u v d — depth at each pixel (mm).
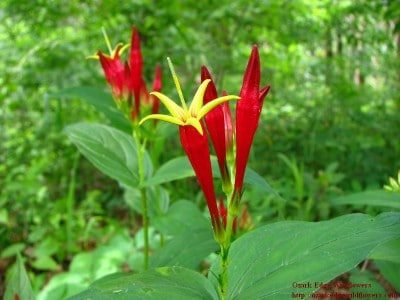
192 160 117
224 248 119
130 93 211
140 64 212
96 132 225
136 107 211
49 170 415
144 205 220
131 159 224
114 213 411
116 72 211
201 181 118
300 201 278
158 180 196
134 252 305
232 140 130
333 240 113
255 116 116
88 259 291
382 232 108
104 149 222
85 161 446
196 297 112
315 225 119
